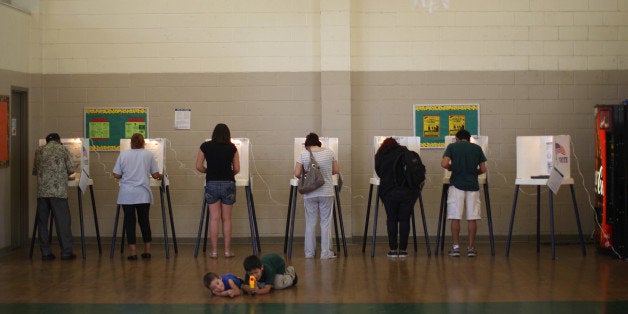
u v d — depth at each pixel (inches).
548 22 455.8
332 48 449.7
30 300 293.0
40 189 394.6
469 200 396.8
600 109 398.9
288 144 456.8
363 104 456.1
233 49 457.4
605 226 398.6
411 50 455.8
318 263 380.2
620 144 392.5
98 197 458.9
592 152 456.8
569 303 280.8
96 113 458.3
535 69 456.4
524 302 283.0
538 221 414.6
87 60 458.3
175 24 457.4
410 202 392.5
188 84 457.4
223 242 458.9
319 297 295.4
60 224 398.0
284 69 456.1
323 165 394.6
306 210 399.2
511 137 456.8
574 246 440.1
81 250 432.5
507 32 455.8
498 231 458.3
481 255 405.1
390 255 395.9
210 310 273.9
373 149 445.4
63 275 348.5
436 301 285.6
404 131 456.4
